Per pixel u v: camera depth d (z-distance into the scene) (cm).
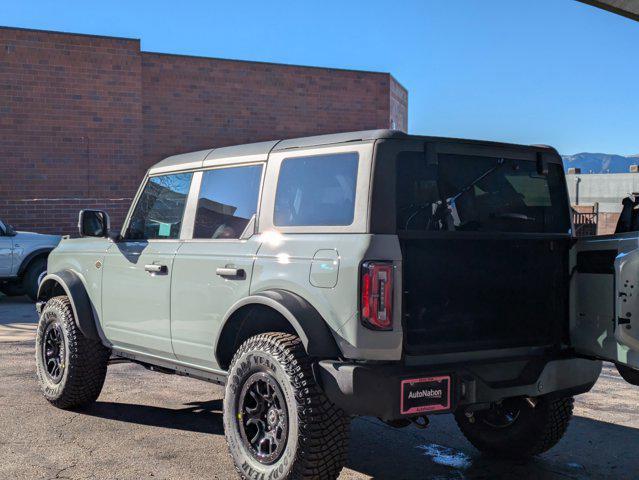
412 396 379
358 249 381
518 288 430
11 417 586
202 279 479
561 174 477
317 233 412
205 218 500
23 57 1667
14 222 1641
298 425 390
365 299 376
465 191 429
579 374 443
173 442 527
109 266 571
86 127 1727
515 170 452
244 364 425
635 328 384
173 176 542
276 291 416
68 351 589
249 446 425
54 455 493
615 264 393
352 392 373
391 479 461
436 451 520
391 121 2094
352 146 406
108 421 580
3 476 450
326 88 1983
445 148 418
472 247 412
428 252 397
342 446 396
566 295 447
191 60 1841
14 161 1669
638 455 514
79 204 1694
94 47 1727
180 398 659
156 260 522
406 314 388
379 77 2041
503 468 484
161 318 516
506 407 502
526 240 430
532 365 433
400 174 402
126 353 564
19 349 884
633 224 443
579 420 600
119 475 456
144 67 1797
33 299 1408
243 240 459
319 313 397
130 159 1769
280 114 1938
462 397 397
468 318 411
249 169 477
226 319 447
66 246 643
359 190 393
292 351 402
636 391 698
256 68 1906
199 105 1855
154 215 549
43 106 1688
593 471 481
